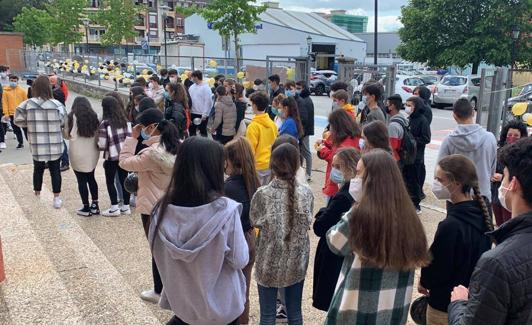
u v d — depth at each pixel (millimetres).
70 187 7719
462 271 2377
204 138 2277
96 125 6051
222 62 17078
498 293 1467
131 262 4918
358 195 2705
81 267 4465
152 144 4113
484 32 27047
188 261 2176
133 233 5750
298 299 3248
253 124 5773
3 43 40531
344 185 2992
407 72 31562
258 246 3131
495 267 1485
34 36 49250
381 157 2217
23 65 38156
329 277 2936
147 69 19531
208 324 2287
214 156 2236
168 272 2279
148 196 3932
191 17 50344
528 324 1487
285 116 6637
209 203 2191
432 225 6102
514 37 25891
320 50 44688
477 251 2363
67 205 6758
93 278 4246
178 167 2225
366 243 2125
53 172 6418
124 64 22547
